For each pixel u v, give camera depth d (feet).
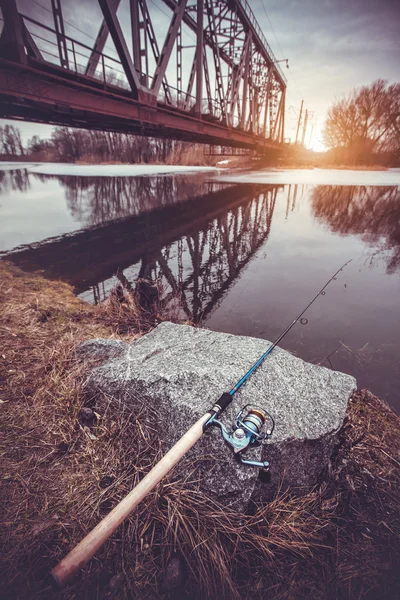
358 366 13.01
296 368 8.33
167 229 41.04
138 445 6.98
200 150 218.59
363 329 16.29
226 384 7.30
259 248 32.96
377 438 8.34
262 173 137.80
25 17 25.34
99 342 10.24
